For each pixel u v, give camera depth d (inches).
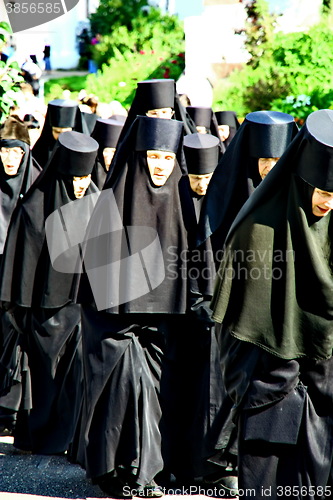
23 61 1465.3
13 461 695.1
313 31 1668.3
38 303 704.4
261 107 1662.2
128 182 605.0
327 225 506.0
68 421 701.9
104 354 596.7
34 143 1056.2
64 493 616.7
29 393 711.1
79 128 979.3
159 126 591.8
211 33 1724.9
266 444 506.3
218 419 611.5
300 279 506.3
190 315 622.8
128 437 589.6
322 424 511.2
